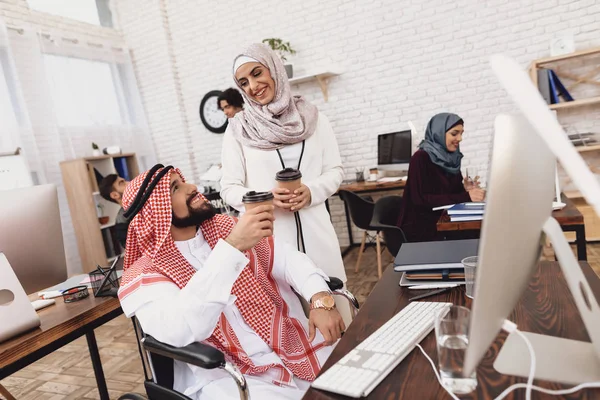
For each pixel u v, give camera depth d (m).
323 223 1.73
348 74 4.29
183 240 1.28
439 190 2.47
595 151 3.57
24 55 4.04
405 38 4.05
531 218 0.56
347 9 4.19
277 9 4.45
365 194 4.39
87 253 4.29
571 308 0.90
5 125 3.76
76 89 4.47
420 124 4.15
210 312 1.01
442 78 4.01
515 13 3.70
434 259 1.18
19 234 1.31
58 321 1.30
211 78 4.89
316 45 4.36
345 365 0.76
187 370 1.17
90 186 4.16
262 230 1.08
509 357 0.72
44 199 1.36
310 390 0.72
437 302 1.01
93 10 4.84
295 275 1.33
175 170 1.25
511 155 0.48
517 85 0.44
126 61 5.00
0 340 1.17
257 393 1.06
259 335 1.21
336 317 1.20
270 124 1.71
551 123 0.43
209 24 4.77
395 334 0.85
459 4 3.84
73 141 4.41
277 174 1.56
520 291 0.62
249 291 1.24
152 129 5.23
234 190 1.73
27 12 4.09
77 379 2.43
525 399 0.60
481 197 2.26
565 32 3.55
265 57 1.70
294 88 4.50
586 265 1.15
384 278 1.28
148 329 1.04
